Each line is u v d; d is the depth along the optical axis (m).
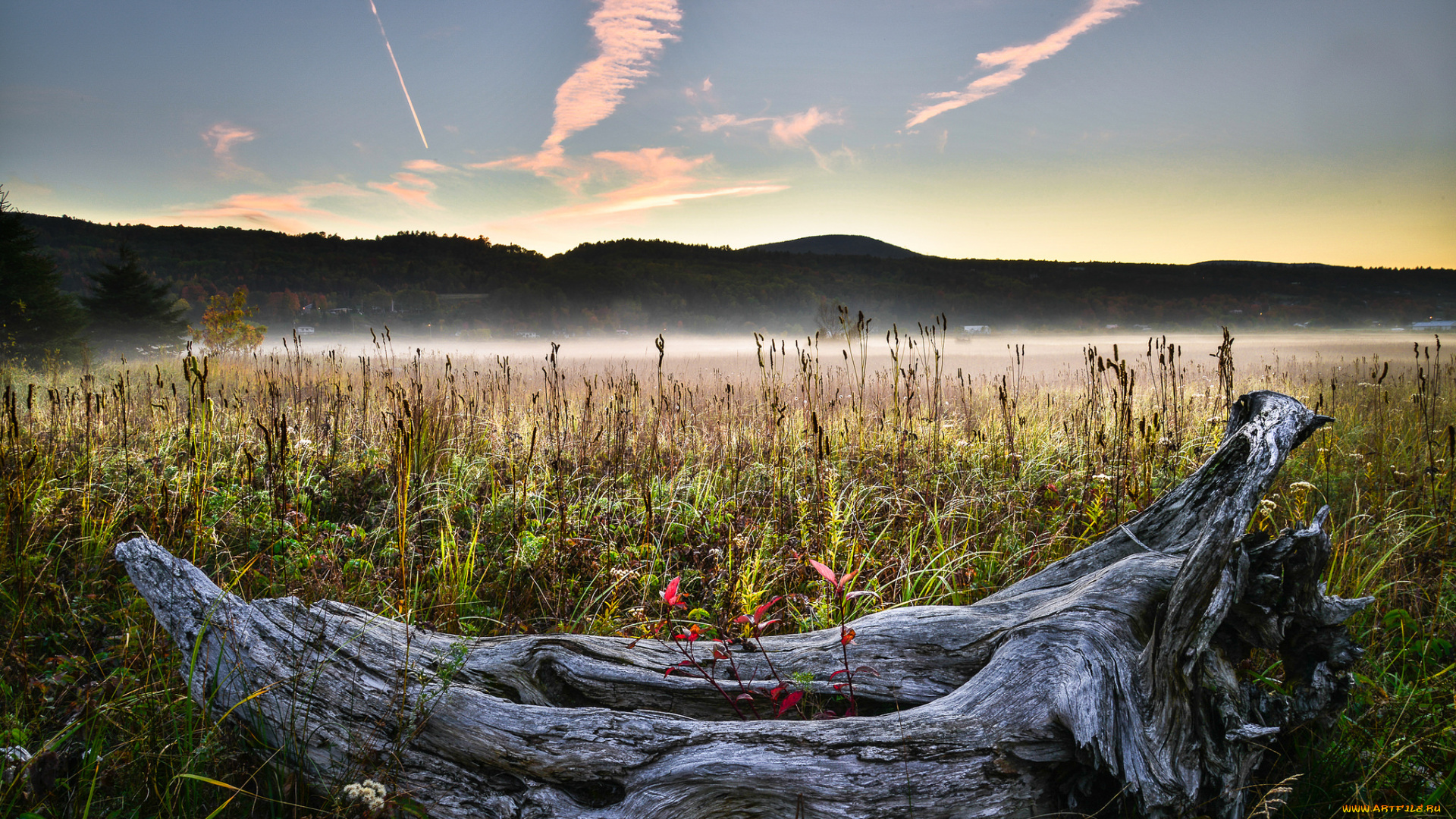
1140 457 5.04
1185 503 2.71
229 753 2.27
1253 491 2.14
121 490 4.78
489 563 4.04
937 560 3.93
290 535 4.00
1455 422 7.04
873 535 4.34
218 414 6.84
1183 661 2.04
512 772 2.11
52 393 5.86
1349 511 4.73
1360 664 3.00
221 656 2.38
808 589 3.79
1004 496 4.99
